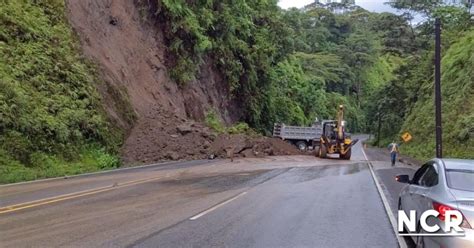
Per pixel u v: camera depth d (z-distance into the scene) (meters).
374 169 27.03
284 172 23.62
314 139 48.03
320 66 118.06
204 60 47.38
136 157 29.86
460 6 74.31
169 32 41.91
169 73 41.28
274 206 13.09
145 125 33.53
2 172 19.95
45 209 12.08
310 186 18.00
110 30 37.06
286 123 70.06
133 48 38.34
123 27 38.41
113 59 35.44
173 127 34.69
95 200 13.69
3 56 25.47
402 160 37.12
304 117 81.19
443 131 38.47
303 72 102.00
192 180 19.34
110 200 13.73
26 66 26.08
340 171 25.02
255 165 27.78
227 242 8.82
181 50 42.53
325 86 117.06
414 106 62.25
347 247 8.61
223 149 34.47
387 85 84.69
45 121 24.42
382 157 42.97
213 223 10.58
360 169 26.78
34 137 23.48
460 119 36.44
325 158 38.03
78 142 26.11
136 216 11.27
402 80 78.88
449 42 60.19
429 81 58.91
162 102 38.41
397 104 80.31
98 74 31.81
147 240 8.84
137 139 31.62
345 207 13.14
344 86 127.94
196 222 10.66
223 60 49.72
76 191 15.61
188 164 28.02
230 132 41.78
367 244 8.84
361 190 17.08
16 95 23.53
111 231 9.58
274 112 63.81
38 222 10.41
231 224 10.50
